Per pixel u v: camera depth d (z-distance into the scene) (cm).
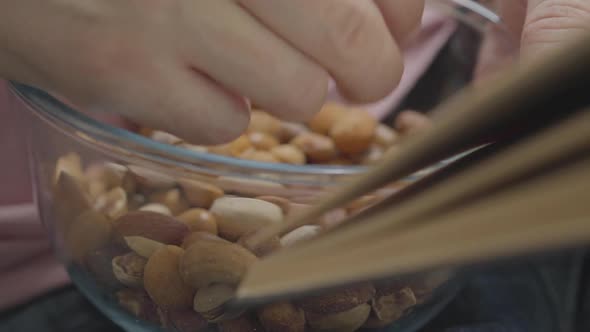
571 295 41
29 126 29
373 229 16
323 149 40
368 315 27
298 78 25
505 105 15
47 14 24
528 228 13
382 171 16
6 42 25
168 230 25
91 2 24
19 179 43
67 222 29
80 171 27
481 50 40
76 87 26
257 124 40
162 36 24
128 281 27
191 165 24
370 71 26
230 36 24
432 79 43
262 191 24
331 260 16
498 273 41
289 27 24
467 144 17
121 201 26
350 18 25
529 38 25
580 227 13
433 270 15
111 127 25
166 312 26
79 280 30
